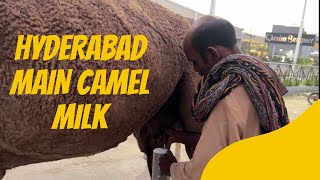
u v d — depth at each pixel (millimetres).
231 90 1545
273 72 1697
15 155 1859
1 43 1565
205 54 1714
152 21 2109
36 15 1607
